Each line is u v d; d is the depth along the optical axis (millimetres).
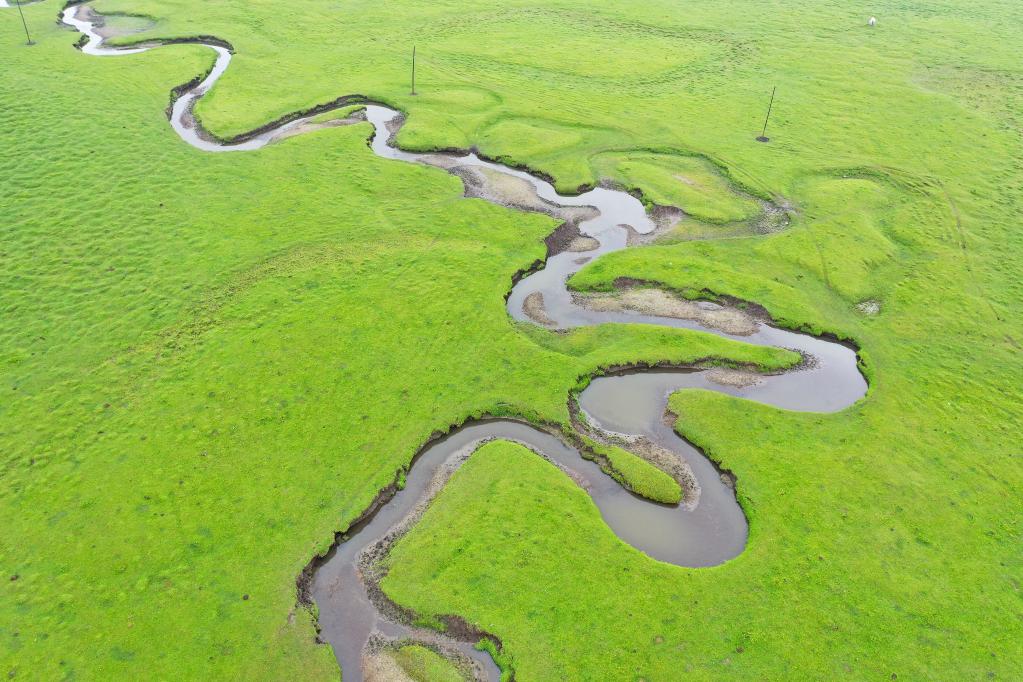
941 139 63688
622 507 33438
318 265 47281
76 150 57688
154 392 38000
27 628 27969
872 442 36312
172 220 50750
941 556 31156
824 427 37219
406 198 54594
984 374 40375
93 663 26953
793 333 43688
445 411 37375
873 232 51969
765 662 27312
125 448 35031
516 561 30609
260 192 54344
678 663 27219
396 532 32062
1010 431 37031
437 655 27781
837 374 40969
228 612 28688
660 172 58719
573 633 28156
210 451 34969
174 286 44969
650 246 50344
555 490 33656
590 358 40750
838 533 31984
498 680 27016
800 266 48625
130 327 42000
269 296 44562
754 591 29688
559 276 47750
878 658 27516
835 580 30125
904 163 60250
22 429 35906
